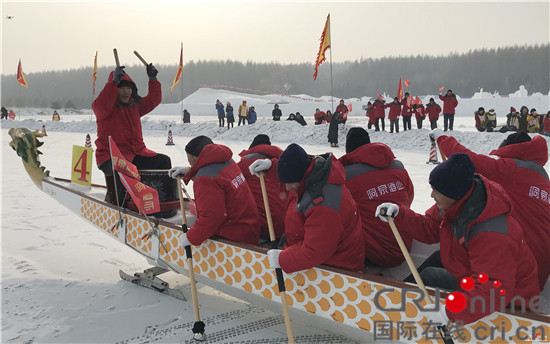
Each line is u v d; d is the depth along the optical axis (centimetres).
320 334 334
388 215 265
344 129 1969
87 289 417
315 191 271
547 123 1584
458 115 4844
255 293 326
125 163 386
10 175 1074
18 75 2902
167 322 355
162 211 432
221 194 340
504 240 220
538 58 16038
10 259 490
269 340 328
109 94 433
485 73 16325
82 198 481
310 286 293
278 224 391
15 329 341
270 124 2203
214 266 352
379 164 334
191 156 367
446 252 253
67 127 3203
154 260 404
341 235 280
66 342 324
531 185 297
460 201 230
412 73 17588
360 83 18088
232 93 12275
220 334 337
